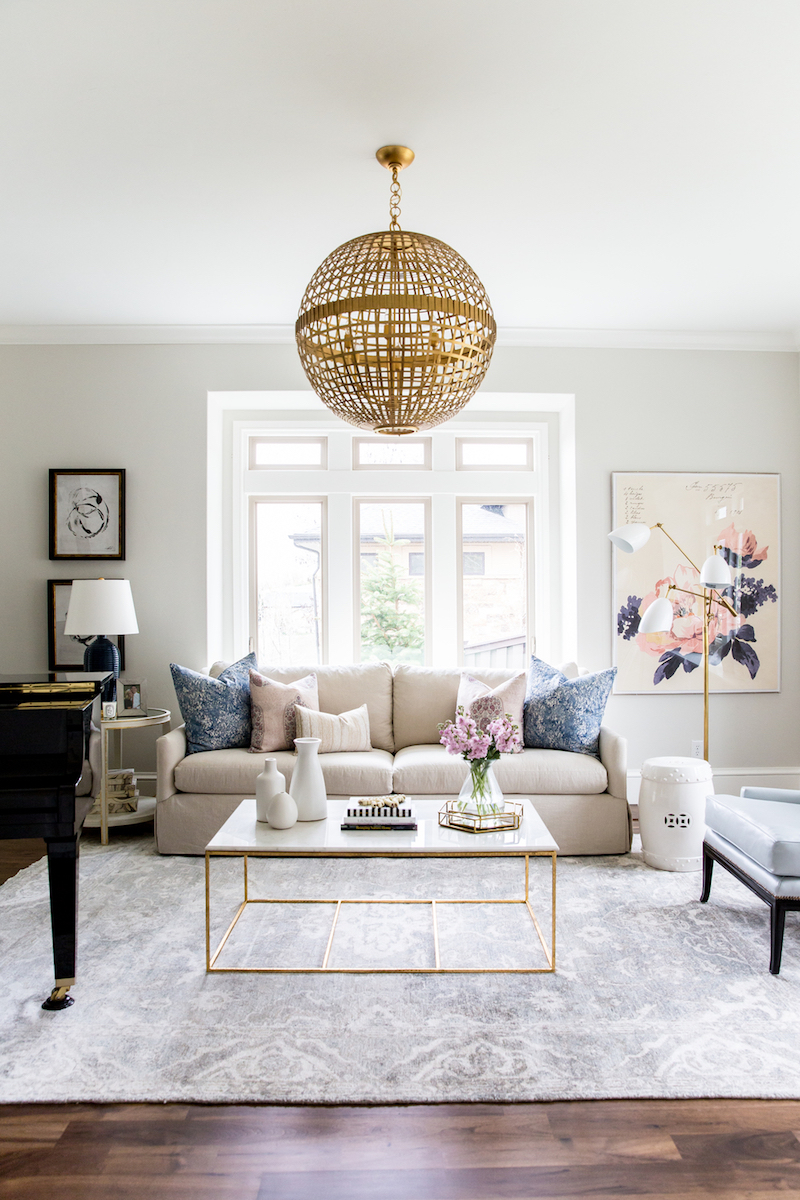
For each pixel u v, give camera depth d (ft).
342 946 8.61
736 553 14.94
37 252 11.28
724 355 14.97
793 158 8.86
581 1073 6.29
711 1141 5.57
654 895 10.19
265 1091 6.07
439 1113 5.86
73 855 7.38
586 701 12.31
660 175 9.21
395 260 6.88
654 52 7.02
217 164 8.91
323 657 16.05
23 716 7.33
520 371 14.78
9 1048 6.67
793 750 15.05
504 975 7.96
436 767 11.81
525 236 10.81
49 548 14.46
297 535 16.07
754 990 7.67
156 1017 7.16
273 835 8.48
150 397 14.56
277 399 15.05
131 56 7.04
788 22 6.65
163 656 14.61
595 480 14.87
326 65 7.18
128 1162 5.36
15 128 8.17
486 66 7.20
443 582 15.94
